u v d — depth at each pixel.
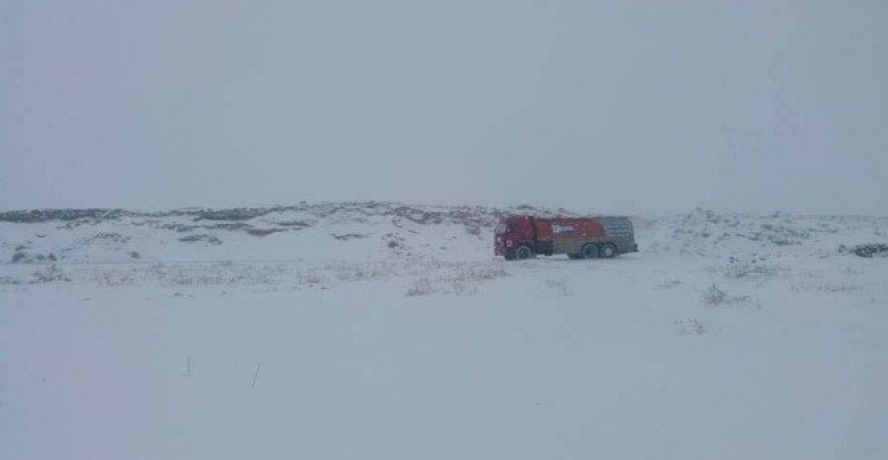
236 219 55.03
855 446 7.69
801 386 10.22
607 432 8.22
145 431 8.44
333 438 8.13
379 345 13.72
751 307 18.25
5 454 7.61
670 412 8.98
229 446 7.89
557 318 16.77
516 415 8.93
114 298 22.06
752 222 52.81
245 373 11.47
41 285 26.27
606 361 11.98
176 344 14.05
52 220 53.47
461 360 12.22
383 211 57.75
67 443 7.99
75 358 12.73
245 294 22.78
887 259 35.97
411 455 7.54
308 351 13.23
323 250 47.81
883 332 14.67
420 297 20.98
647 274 29.55
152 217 55.22
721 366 11.53
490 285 24.08
